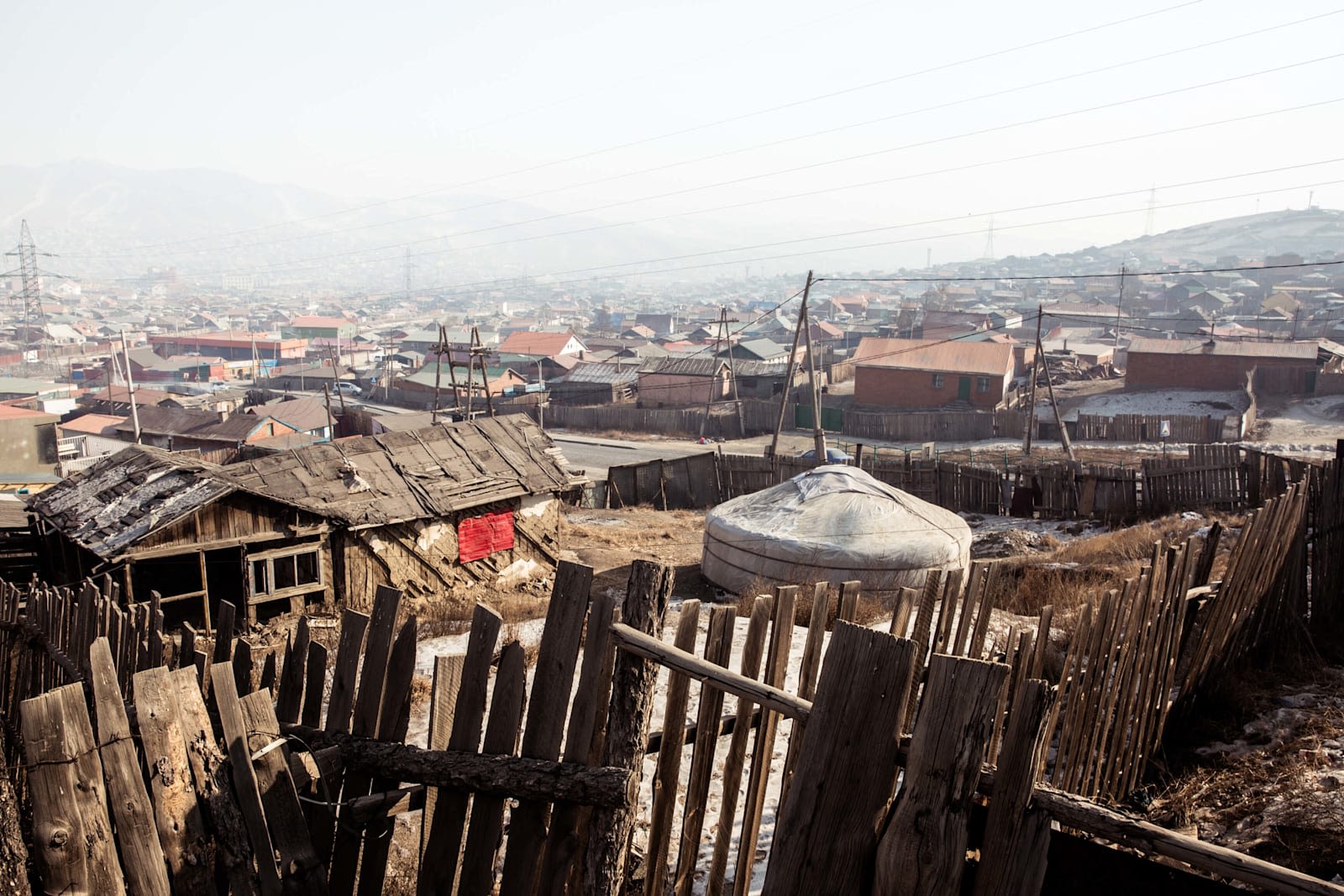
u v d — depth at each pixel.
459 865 4.42
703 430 62.78
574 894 3.89
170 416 64.69
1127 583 6.46
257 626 19.59
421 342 133.62
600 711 4.06
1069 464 30.52
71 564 20.91
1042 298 197.00
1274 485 24.53
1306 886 2.49
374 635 4.37
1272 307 136.88
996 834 2.92
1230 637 8.62
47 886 3.29
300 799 4.07
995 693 2.89
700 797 4.29
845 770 3.19
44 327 164.25
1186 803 6.75
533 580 25.11
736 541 21.20
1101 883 2.90
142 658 5.62
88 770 3.43
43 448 45.69
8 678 7.67
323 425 63.41
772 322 153.50
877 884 3.04
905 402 64.88
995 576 6.10
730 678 3.72
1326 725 7.89
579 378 76.69
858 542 19.77
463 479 23.98
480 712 4.09
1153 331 110.06
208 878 3.69
